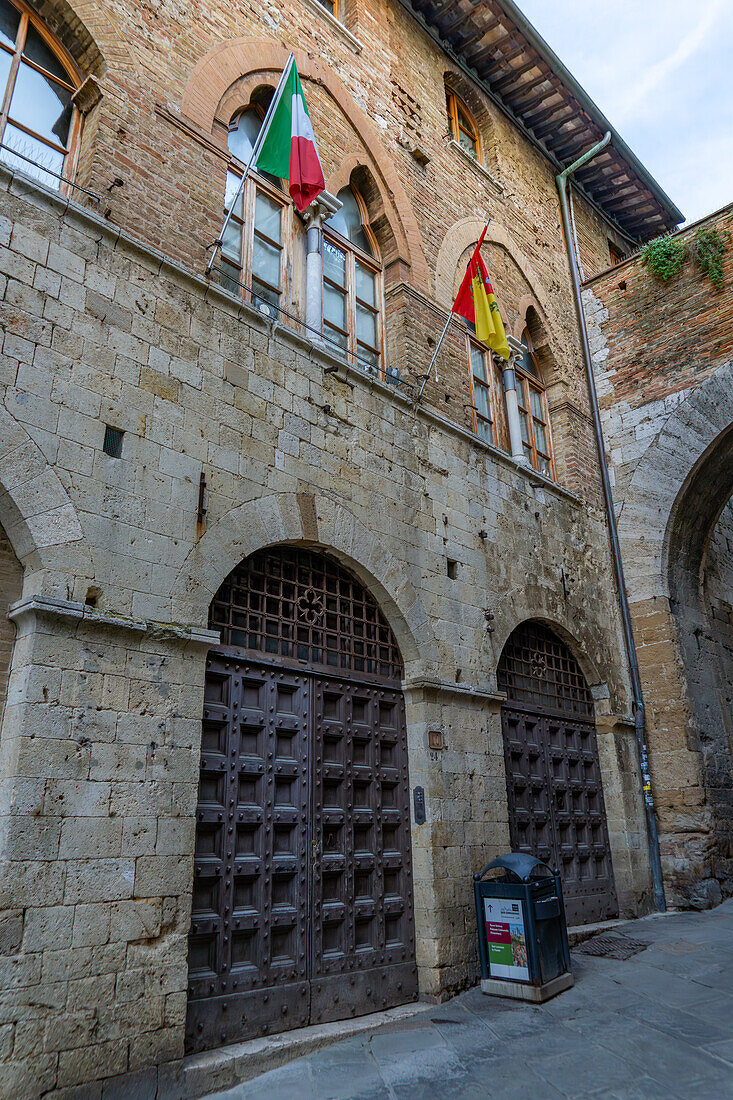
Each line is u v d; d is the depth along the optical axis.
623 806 11.90
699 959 8.67
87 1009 5.16
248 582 7.70
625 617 13.47
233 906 6.52
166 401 7.09
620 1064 5.83
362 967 7.36
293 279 9.69
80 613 5.81
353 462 8.95
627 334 14.90
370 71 11.90
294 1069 6.00
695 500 13.82
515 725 10.72
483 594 10.40
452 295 12.00
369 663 8.76
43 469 6.00
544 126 16.06
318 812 7.46
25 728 5.36
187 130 8.41
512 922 7.81
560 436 14.08
